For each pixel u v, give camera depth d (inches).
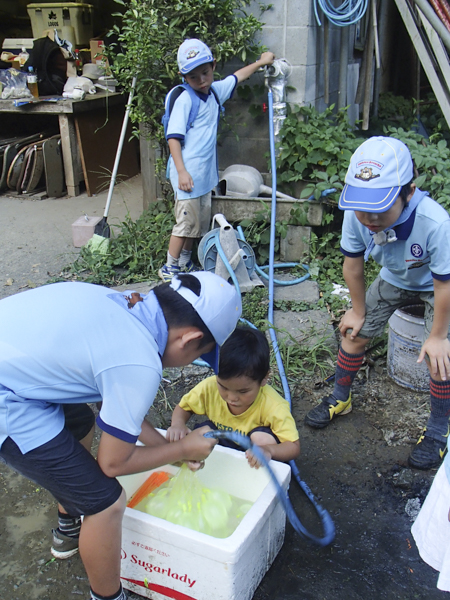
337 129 176.1
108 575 69.6
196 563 71.0
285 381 120.3
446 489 64.9
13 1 336.2
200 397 93.3
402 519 91.1
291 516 77.0
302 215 168.7
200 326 63.4
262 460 74.6
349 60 231.1
